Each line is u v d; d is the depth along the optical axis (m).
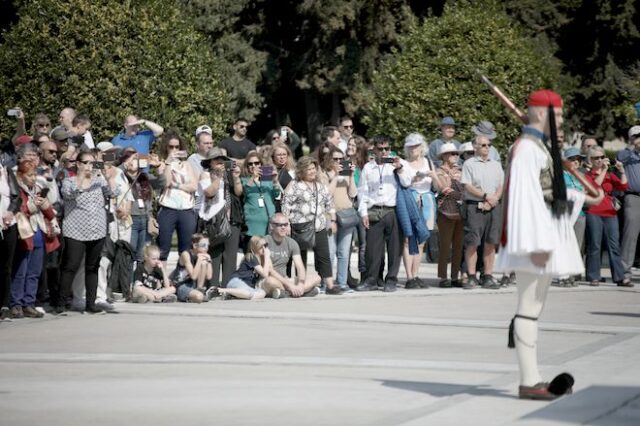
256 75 59.75
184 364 17.23
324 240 27.61
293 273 31.91
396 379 15.74
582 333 20.56
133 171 26.66
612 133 63.31
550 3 60.56
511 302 25.91
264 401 14.10
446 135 30.42
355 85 59.84
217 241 26.78
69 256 23.45
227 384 15.41
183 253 26.30
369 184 28.42
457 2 50.22
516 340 13.84
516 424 12.05
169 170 27.14
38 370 16.91
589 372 15.78
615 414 12.59
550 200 13.69
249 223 27.75
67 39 41.31
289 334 20.48
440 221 29.30
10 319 22.78
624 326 21.41
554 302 25.81
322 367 16.86
